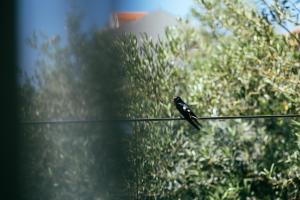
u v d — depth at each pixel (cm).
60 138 1062
